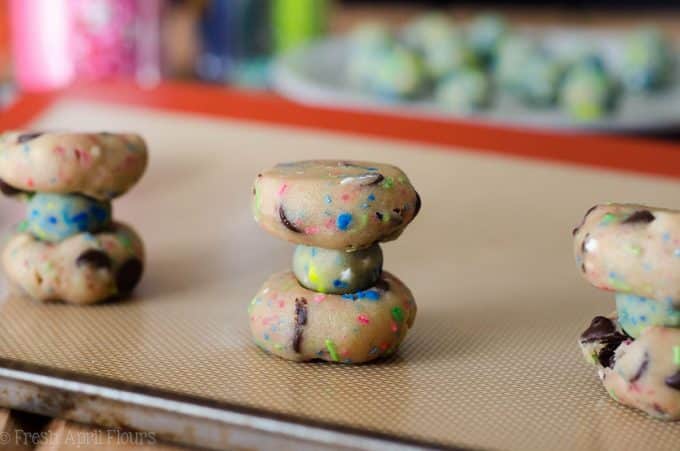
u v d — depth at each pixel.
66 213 0.39
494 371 0.35
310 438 0.32
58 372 0.34
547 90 0.72
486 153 0.53
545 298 0.41
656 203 0.48
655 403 0.33
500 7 1.29
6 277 0.40
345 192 0.34
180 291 0.41
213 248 0.44
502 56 0.77
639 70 0.75
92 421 0.34
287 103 0.57
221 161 0.52
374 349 0.35
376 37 0.79
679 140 0.69
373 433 0.32
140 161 0.39
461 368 0.36
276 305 0.36
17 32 0.71
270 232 0.35
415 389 0.34
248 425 0.32
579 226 0.34
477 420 0.33
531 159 0.52
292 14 0.90
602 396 0.34
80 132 0.39
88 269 0.39
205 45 0.90
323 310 0.35
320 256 0.36
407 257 0.44
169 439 0.33
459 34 0.80
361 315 0.35
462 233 0.46
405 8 1.27
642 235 0.32
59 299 0.39
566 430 0.32
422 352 0.37
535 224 0.47
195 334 0.37
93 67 0.74
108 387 0.33
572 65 0.73
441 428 0.32
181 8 1.04
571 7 1.28
